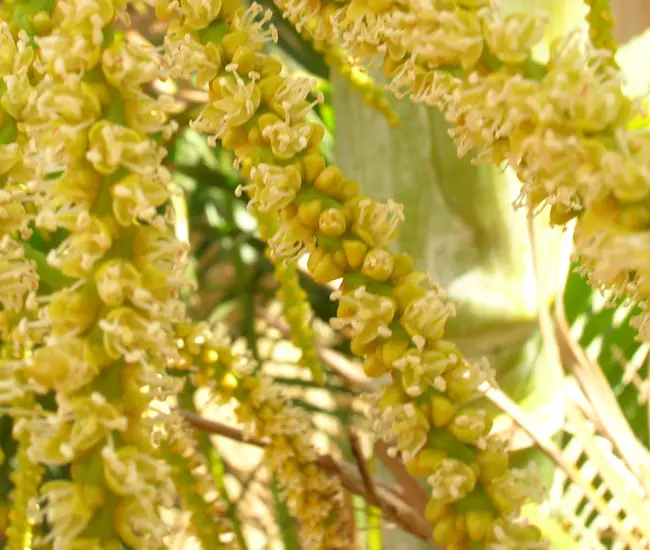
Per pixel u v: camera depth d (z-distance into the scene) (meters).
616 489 0.29
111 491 0.19
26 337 0.21
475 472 0.21
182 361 0.29
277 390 0.30
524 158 0.20
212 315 0.60
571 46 0.20
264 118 0.21
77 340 0.19
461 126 0.21
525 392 0.34
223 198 0.64
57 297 0.19
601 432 0.35
